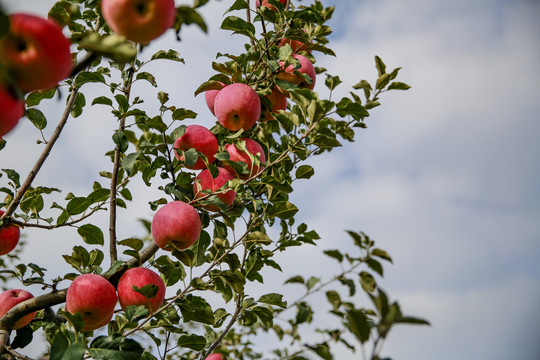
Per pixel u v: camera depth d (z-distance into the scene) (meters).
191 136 1.63
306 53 1.82
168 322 1.54
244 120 1.66
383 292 1.06
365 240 1.57
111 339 1.42
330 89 1.75
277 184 1.62
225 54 1.72
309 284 1.68
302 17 1.72
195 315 1.57
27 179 1.54
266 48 1.69
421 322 1.03
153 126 1.59
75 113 1.74
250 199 1.63
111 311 1.50
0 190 1.62
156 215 1.56
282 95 1.73
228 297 1.66
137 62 1.70
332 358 1.30
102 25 1.65
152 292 1.48
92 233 1.62
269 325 1.67
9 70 1.20
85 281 1.48
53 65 1.21
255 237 1.62
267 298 1.65
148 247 1.60
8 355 1.48
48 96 1.66
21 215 1.64
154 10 1.25
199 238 1.63
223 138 1.70
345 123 1.81
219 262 1.61
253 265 1.68
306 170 1.69
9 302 1.55
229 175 1.64
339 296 1.57
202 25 1.30
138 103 1.70
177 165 1.61
